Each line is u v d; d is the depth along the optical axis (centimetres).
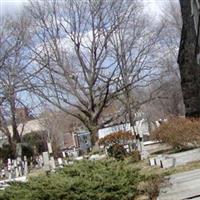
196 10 2452
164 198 871
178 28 5438
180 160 1406
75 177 854
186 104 2912
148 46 4919
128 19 4756
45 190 800
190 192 889
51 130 6375
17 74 4234
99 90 4372
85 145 5656
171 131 1808
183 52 2892
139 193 866
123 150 2280
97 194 801
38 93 4300
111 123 4891
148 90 5622
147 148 2378
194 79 2844
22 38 4447
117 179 837
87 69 4347
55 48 4306
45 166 1848
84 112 4284
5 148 5078
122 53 4644
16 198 818
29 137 6216
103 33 4509
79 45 4391
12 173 3144
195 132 1739
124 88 4503
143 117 5016
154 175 901
